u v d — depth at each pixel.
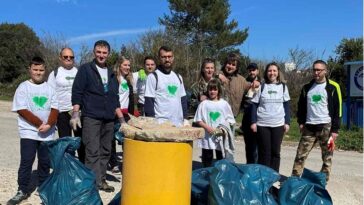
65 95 7.05
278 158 7.22
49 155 5.61
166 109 6.74
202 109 7.08
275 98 7.13
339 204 6.67
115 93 6.61
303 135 7.55
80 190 5.33
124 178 4.50
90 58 29.33
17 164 8.47
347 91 16.39
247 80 7.62
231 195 4.68
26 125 5.93
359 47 26.66
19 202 5.94
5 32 43.19
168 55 6.77
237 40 39.19
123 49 27.00
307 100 7.43
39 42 37.91
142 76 8.49
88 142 6.37
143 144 4.31
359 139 13.11
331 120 7.33
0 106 23.95
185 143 4.39
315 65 7.30
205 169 5.39
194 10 39.47
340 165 9.91
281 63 26.19
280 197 5.10
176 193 4.38
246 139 7.67
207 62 7.26
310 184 5.10
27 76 34.34
